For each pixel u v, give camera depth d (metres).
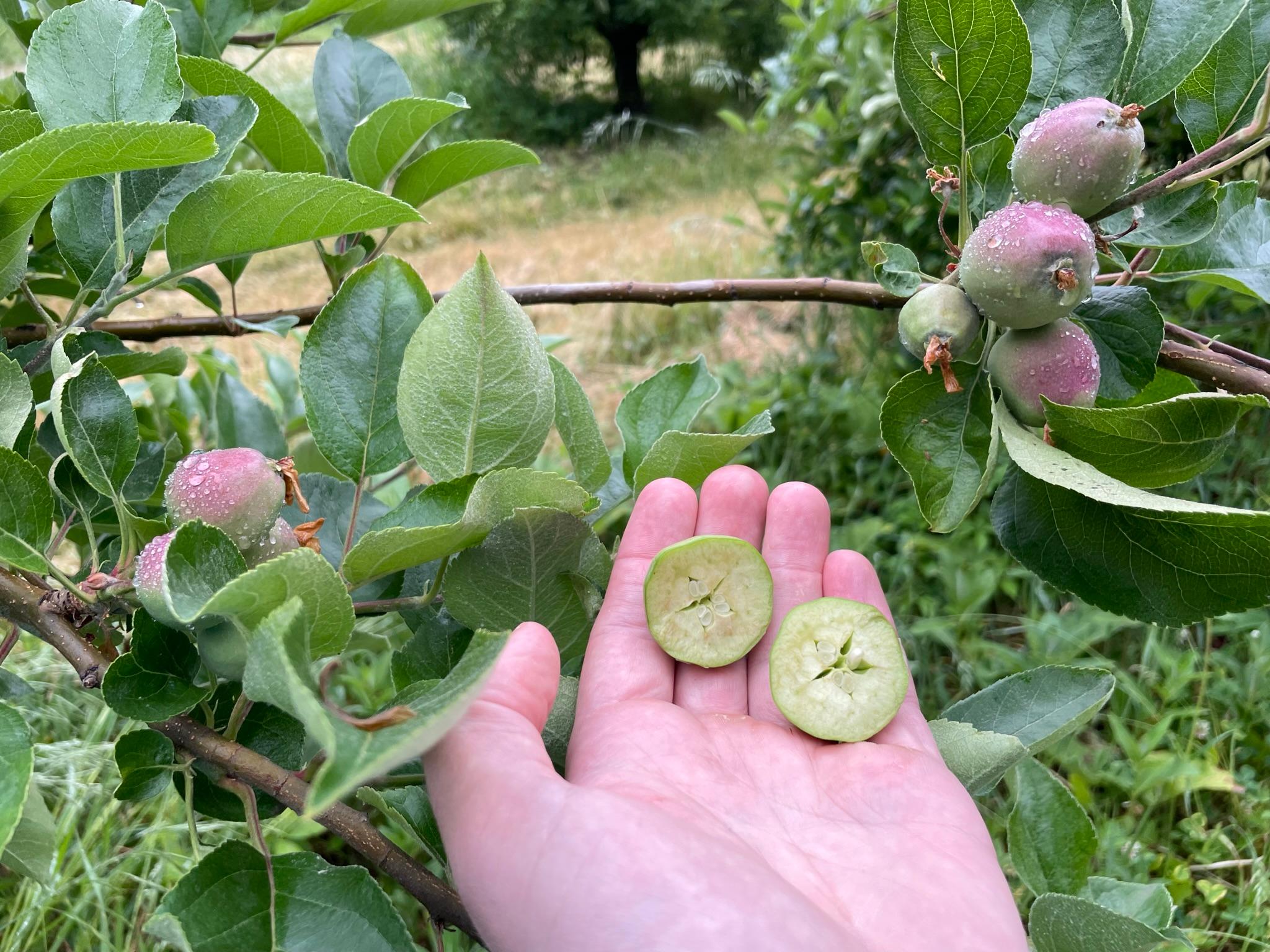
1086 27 0.20
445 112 0.23
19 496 0.16
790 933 0.15
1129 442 0.17
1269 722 0.43
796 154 0.80
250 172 0.17
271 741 0.17
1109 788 0.42
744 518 0.24
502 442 0.18
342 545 0.22
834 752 0.21
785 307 0.92
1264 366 0.22
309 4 0.27
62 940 0.33
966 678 0.46
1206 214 0.20
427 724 0.11
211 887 0.14
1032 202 0.18
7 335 0.26
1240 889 0.37
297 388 0.43
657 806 0.17
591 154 1.66
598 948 0.15
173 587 0.12
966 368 0.19
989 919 0.17
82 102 0.18
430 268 1.08
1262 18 0.20
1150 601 0.18
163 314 0.84
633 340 0.90
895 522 0.56
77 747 0.40
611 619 0.22
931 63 0.19
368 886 0.15
